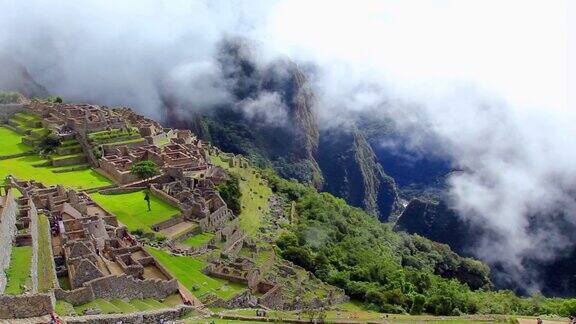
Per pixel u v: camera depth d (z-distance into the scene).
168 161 162.75
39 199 96.75
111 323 64.44
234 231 140.88
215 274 102.75
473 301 138.50
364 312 112.25
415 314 122.69
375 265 156.88
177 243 116.88
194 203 132.50
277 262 132.88
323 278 137.62
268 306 99.44
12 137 182.75
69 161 161.62
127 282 74.56
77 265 71.06
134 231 112.94
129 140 175.50
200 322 72.00
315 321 85.12
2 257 64.44
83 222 87.94
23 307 58.41
